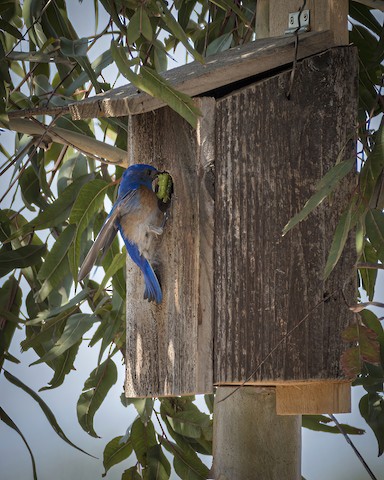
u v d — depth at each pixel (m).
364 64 11.09
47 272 10.90
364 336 8.07
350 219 7.81
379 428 10.39
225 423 9.77
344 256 8.77
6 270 11.28
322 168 8.84
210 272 8.62
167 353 8.84
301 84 8.90
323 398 8.92
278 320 8.64
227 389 9.88
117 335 11.48
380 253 7.93
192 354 8.56
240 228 8.69
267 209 8.73
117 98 9.13
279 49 8.83
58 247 10.95
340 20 9.11
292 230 8.73
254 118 8.78
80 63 10.13
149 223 8.86
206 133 8.74
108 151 11.12
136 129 9.31
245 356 8.57
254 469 9.62
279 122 8.82
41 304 12.06
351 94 8.95
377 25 11.06
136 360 9.12
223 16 12.34
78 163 12.31
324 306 8.69
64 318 11.42
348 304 8.52
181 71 9.25
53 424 11.09
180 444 11.37
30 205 12.18
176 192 8.86
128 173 8.99
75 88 11.05
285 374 8.57
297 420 9.79
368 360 8.05
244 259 8.66
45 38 12.38
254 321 8.61
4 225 11.63
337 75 8.96
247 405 9.68
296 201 8.77
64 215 11.00
